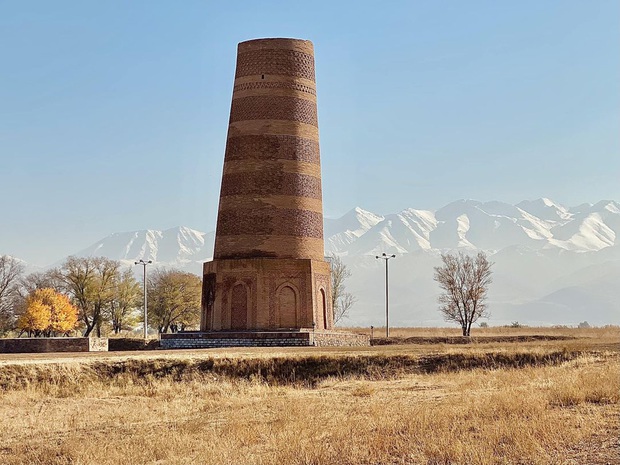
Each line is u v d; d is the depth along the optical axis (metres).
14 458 33.59
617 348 61.75
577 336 92.06
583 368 52.72
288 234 80.12
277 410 41.47
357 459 30.70
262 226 80.00
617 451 29.72
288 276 79.44
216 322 80.38
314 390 50.66
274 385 55.38
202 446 33.66
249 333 75.94
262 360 59.16
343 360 59.47
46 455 33.78
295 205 80.62
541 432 32.16
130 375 56.88
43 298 130.50
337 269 135.88
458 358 59.72
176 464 31.27
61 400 49.06
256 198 80.25
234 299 79.75
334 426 35.94
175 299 147.88
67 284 143.75
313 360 59.50
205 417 40.75
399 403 41.91
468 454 29.80
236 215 80.75
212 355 59.91
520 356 59.62
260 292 79.06
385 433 33.72
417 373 58.31
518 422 33.75
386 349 64.94
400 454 31.00
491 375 52.72
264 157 80.62
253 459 31.23
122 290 144.25
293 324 79.25
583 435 31.83
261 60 81.75
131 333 150.25
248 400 45.97
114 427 39.09
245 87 81.81
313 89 83.62
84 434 37.59
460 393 44.62
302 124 81.94
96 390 52.97
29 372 54.19
